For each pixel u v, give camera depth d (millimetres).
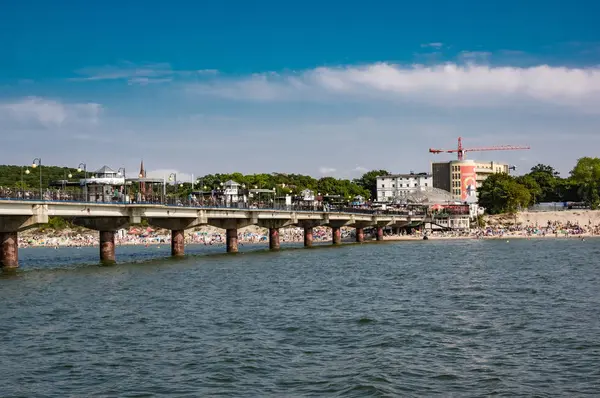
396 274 95312
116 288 76812
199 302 66562
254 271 99188
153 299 68312
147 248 198375
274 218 157250
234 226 147750
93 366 42031
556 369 41062
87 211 101938
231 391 37094
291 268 104688
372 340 48906
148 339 49281
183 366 41906
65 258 136625
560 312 60031
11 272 95125
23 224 96125
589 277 89250
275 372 40594
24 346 47156
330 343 48062
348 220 188625
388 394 36219
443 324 54781
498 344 47531
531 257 128375
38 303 65125
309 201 190000
